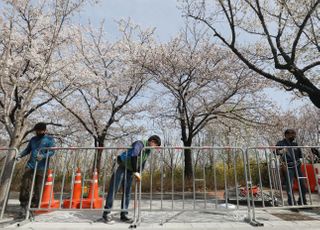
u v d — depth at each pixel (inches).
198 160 290.7
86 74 505.0
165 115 643.5
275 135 598.9
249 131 614.2
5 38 376.5
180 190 434.9
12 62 347.6
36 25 405.1
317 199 299.3
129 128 655.8
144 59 565.6
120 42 605.9
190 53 573.9
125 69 598.9
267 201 267.6
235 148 233.0
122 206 214.4
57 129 595.8
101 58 587.2
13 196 420.8
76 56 501.4
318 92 310.2
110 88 586.9
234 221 209.0
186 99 594.6
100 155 253.4
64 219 215.8
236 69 574.6
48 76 394.9
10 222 204.8
